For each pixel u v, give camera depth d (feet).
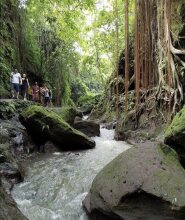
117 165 18.99
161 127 37.99
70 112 42.91
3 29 56.39
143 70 43.86
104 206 17.46
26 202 20.56
